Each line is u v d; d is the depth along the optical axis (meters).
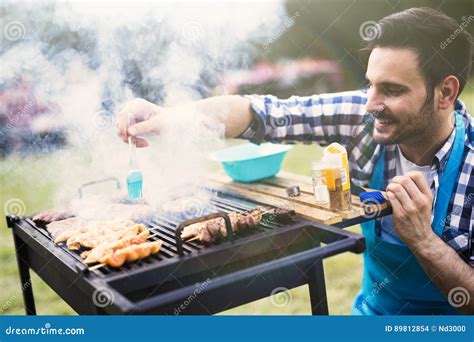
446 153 2.00
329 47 5.40
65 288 1.68
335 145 1.88
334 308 2.77
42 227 1.97
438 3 3.58
